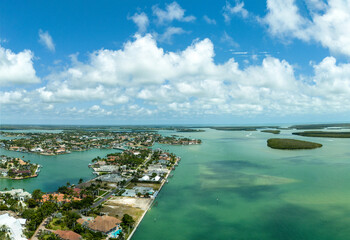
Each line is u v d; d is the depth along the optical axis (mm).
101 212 158000
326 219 150375
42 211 146750
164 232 135250
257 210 164750
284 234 133000
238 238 129250
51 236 121812
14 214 149875
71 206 162750
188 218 153000
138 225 142625
